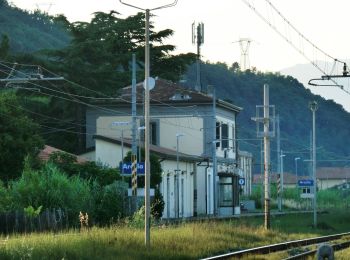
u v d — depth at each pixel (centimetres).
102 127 12438
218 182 12119
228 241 5369
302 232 7706
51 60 11800
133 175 7144
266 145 7306
